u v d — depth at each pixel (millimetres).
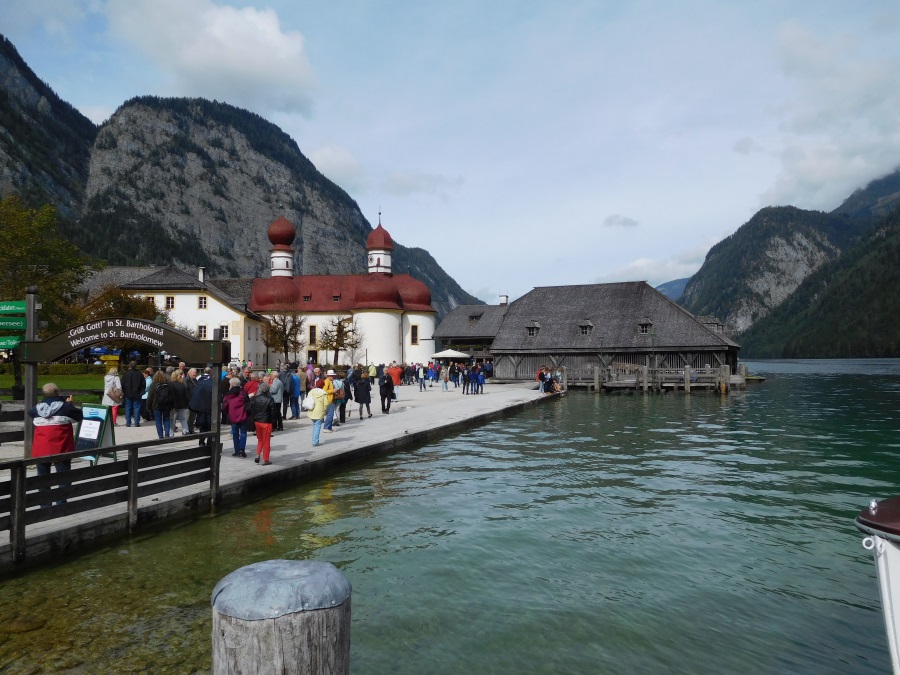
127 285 65062
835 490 13992
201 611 7332
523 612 7457
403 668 6137
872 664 6262
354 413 27297
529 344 62438
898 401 38875
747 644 6680
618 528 11000
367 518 11594
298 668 2998
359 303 72438
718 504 12742
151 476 10758
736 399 41750
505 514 11930
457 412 27812
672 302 60250
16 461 8516
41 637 6609
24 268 43375
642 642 6703
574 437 22594
